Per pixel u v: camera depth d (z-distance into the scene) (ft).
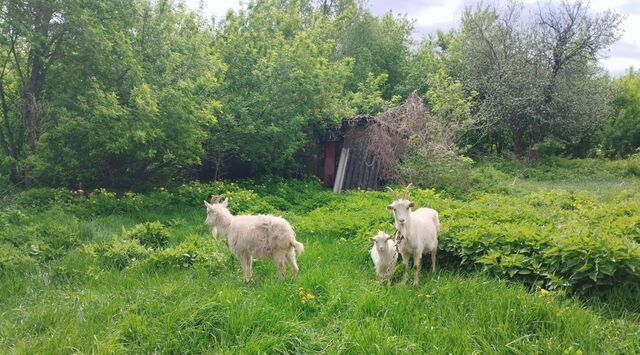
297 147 55.57
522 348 16.16
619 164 83.97
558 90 88.22
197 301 20.04
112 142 41.47
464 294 20.38
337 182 57.67
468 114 60.64
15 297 22.72
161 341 17.66
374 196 46.78
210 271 25.89
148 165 50.26
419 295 20.63
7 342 17.99
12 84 46.44
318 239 31.45
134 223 37.19
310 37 60.29
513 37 92.94
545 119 89.76
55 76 44.37
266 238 23.91
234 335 17.71
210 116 45.09
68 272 25.64
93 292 22.38
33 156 42.01
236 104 52.01
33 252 28.14
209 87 46.80
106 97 40.88
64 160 43.11
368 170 55.62
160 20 47.26
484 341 16.48
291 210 42.04
